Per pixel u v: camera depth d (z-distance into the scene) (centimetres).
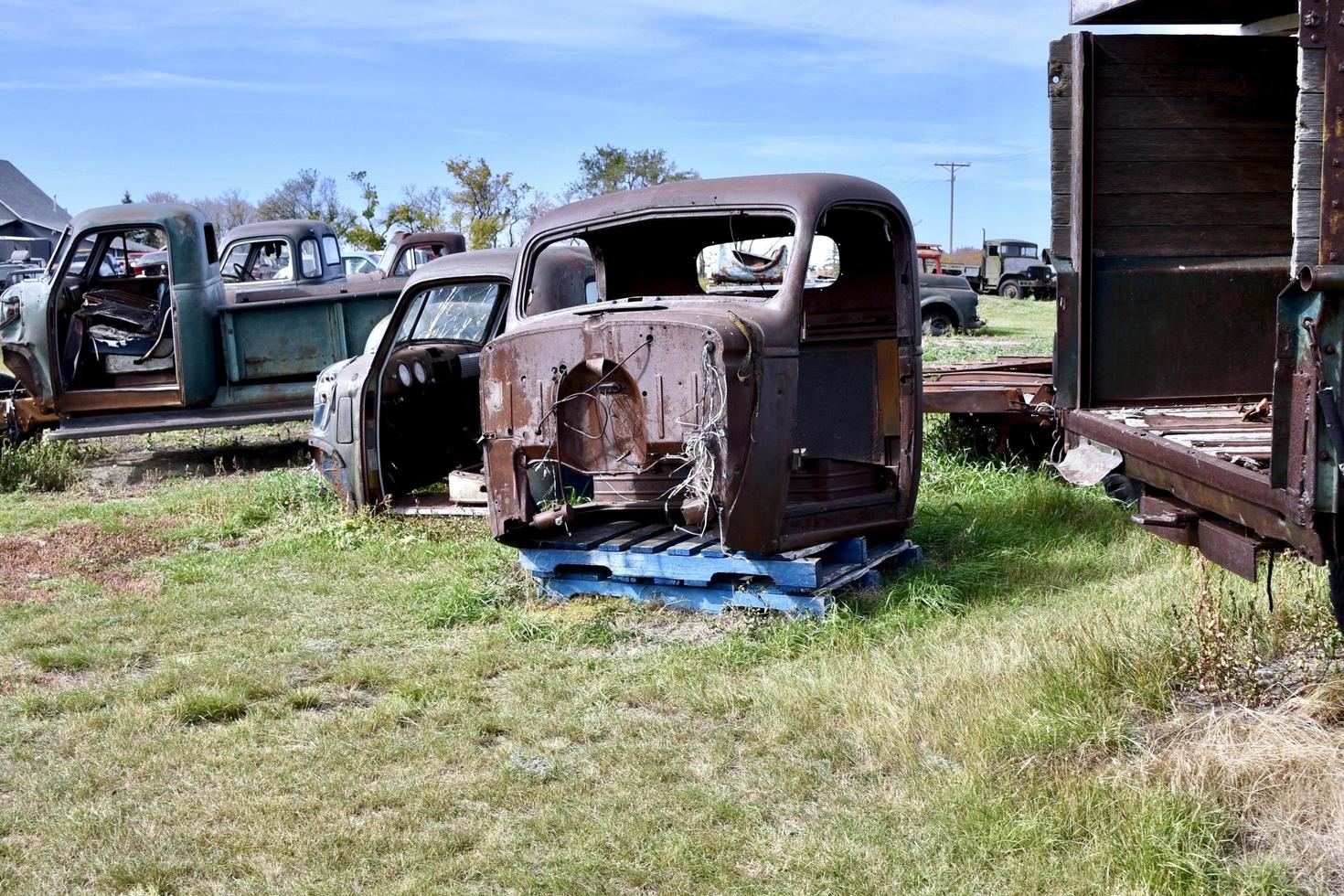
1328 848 319
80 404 1070
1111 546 663
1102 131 501
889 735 408
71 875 347
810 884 328
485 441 595
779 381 533
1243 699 402
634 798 385
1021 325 3033
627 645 542
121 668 539
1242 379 520
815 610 549
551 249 691
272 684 498
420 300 862
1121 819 335
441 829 368
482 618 591
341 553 733
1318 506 295
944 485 845
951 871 329
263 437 1309
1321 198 309
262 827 371
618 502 607
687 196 588
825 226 640
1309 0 310
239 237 1466
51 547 774
